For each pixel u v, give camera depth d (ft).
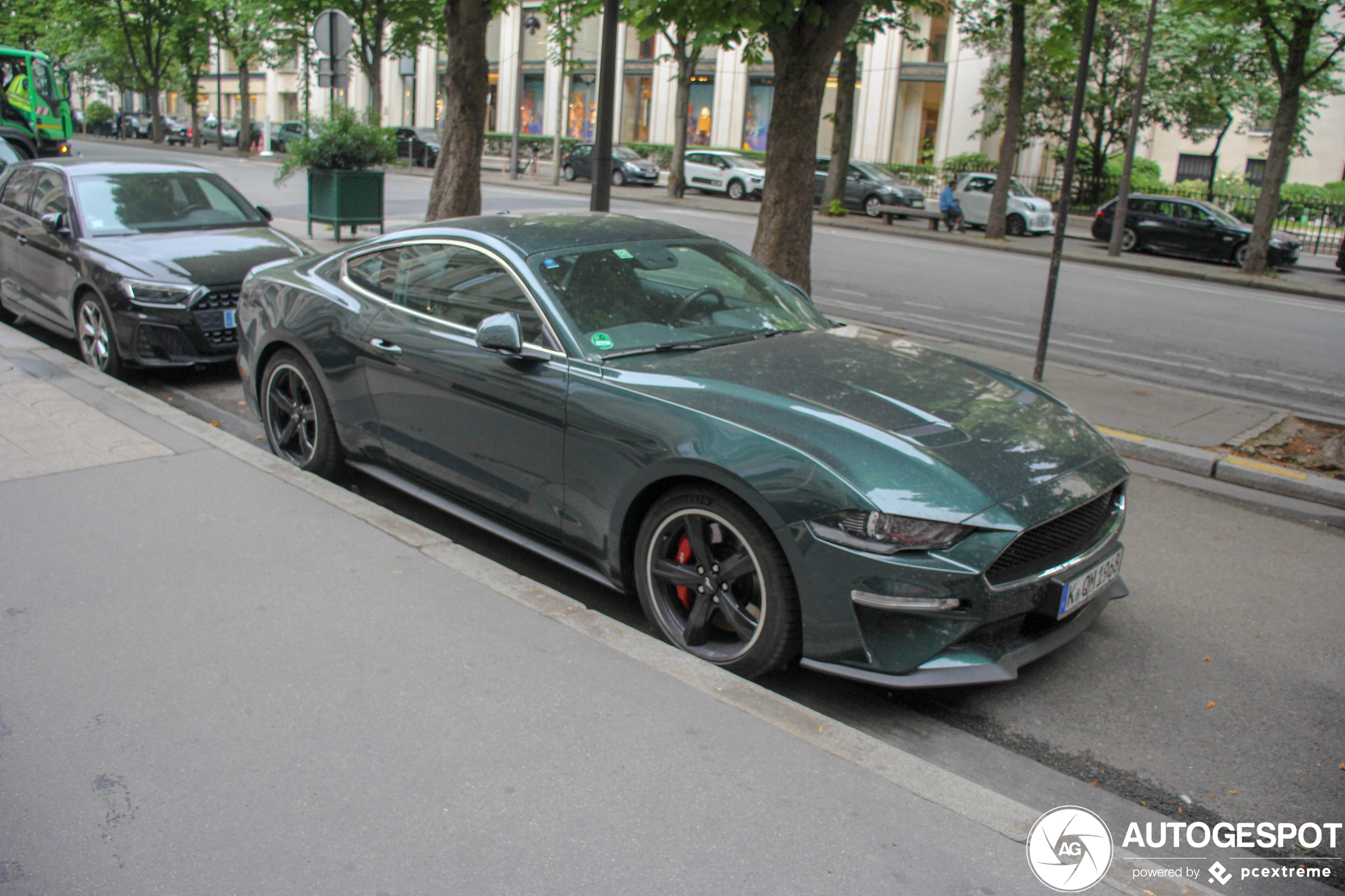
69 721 9.35
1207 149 125.80
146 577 12.23
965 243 79.92
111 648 10.64
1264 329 43.16
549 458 12.85
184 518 13.99
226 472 15.76
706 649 11.58
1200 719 11.40
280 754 8.93
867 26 87.20
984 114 118.73
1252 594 14.85
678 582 11.71
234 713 9.53
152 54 177.68
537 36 156.87
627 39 146.82
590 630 11.32
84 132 218.79
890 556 10.03
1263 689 12.08
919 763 9.09
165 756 8.87
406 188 87.76
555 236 14.53
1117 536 12.39
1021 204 90.27
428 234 15.40
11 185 28.53
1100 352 35.01
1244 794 10.04
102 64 194.90
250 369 18.02
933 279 52.29
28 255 26.37
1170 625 13.75
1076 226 104.06
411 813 8.20
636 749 9.14
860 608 10.27
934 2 81.87
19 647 10.61
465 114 42.06
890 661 10.34
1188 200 79.05
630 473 11.82
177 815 8.12
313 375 16.58
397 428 15.17
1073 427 12.51
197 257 23.65
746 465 10.70
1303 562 16.22
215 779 8.58
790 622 10.73
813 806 8.43
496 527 14.05
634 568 12.30
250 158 136.77
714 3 26.08
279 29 125.39
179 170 27.84
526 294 13.48
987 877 7.66
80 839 7.82
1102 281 58.75
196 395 23.63
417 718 9.53
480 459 13.88
